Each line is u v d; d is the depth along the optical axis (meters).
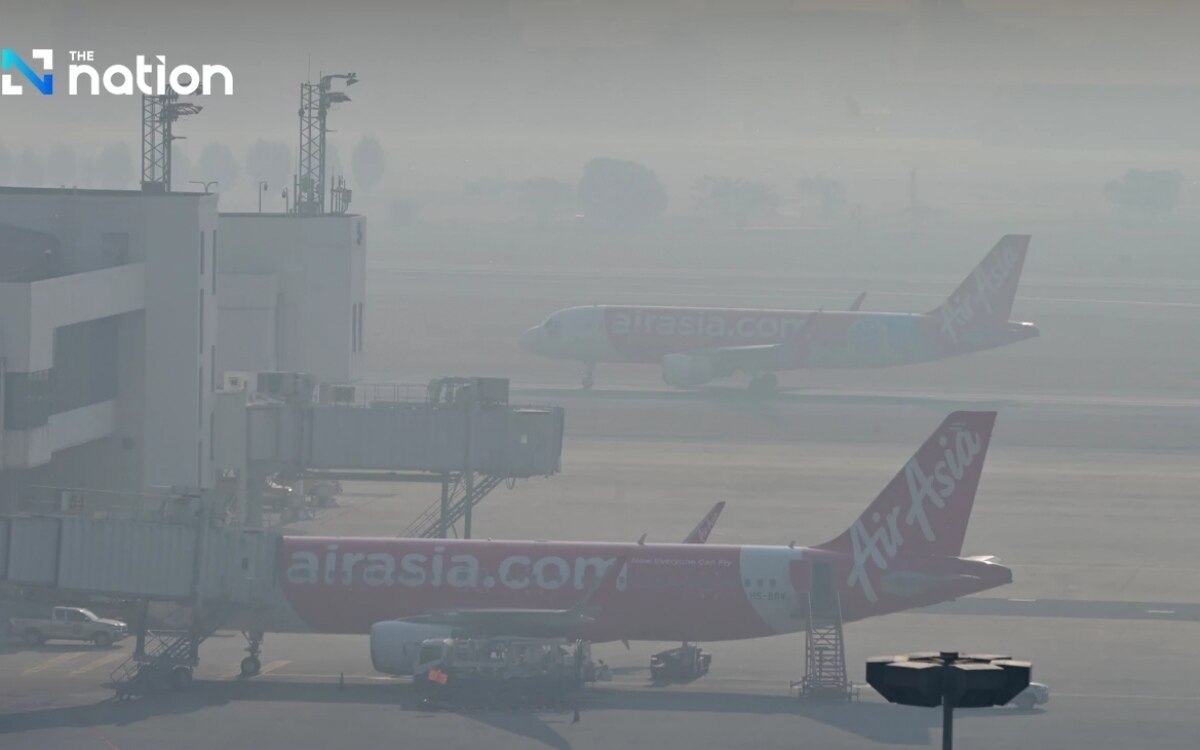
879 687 93.94
